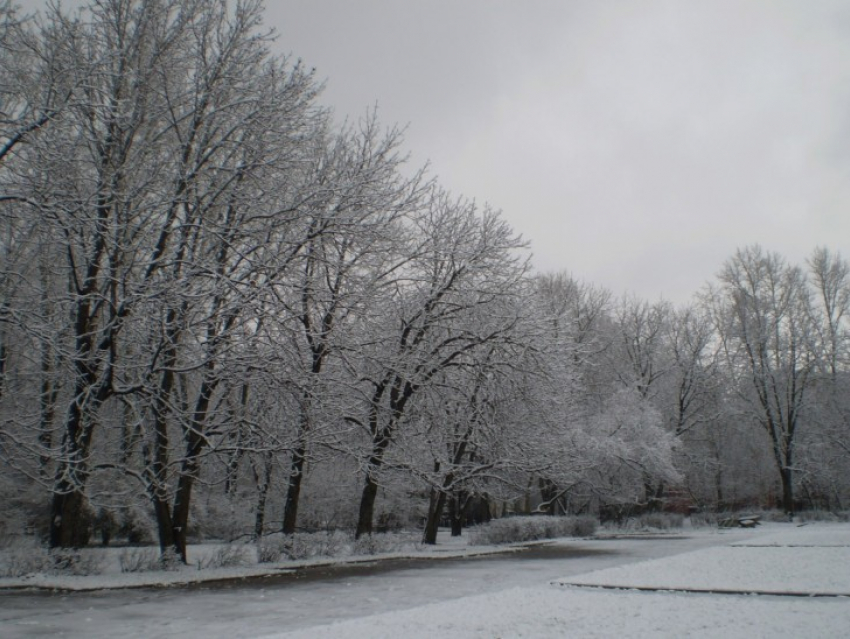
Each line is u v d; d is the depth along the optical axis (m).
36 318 16.58
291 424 21.41
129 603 13.20
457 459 29.31
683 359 50.47
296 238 20.47
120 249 17.47
